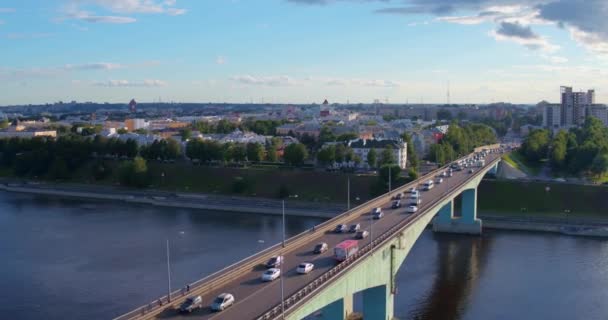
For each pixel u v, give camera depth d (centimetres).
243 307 7062
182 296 7325
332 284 7850
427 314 11500
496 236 18638
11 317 11200
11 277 13688
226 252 15912
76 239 17700
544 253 16200
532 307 11881
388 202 14725
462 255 16088
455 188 16688
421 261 15462
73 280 13425
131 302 11956
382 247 9819
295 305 6906
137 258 15312
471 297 12469
